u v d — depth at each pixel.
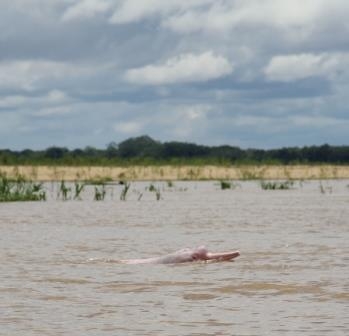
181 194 65.56
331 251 24.52
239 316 14.70
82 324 14.12
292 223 35.62
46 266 21.83
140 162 113.75
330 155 154.12
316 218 38.41
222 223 35.97
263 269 20.83
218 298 16.59
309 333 13.25
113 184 90.31
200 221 37.16
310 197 59.28
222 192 69.56
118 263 22.55
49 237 30.02
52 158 113.31
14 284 18.61
